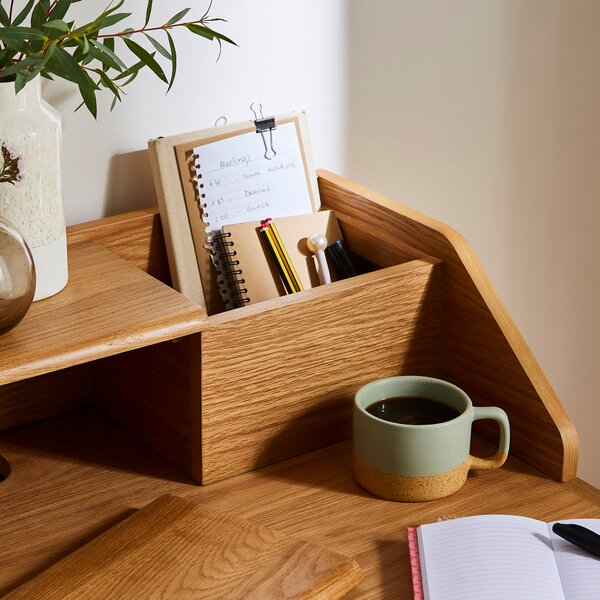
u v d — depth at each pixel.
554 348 1.52
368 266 1.13
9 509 0.89
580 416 1.59
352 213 1.12
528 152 1.36
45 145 0.82
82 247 1.00
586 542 0.79
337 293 0.92
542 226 1.42
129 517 0.84
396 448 0.86
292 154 1.10
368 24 1.18
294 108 1.17
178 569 0.77
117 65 0.82
